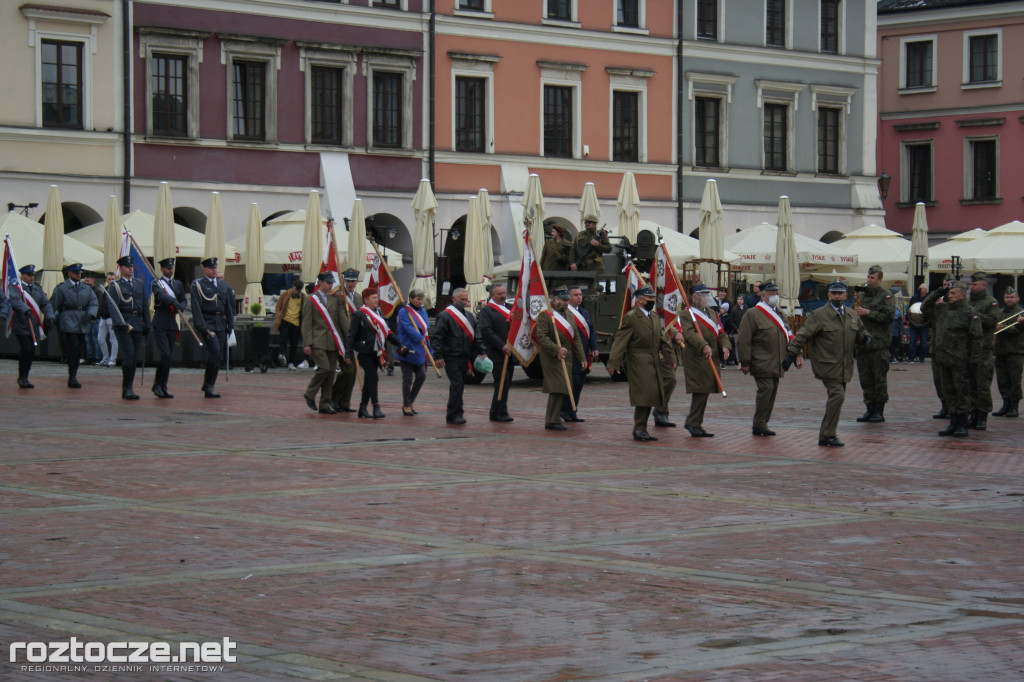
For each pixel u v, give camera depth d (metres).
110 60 46.44
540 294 22.44
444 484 15.73
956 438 21.91
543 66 54.94
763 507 14.44
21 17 44.88
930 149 69.88
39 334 28.33
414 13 51.94
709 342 21.95
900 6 70.19
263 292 44.75
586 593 10.27
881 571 11.23
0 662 8.16
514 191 53.94
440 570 11.00
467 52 53.16
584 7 55.94
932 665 8.36
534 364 32.62
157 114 47.56
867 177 64.38
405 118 52.03
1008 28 67.19
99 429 20.86
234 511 13.63
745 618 9.55
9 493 14.55
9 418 22.27
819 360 20.45
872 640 8.96
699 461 18.34
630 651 8.64
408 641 8.84
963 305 22.45
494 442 20.23
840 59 63.06
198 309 26.83
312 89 50.41
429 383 32.94
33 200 45.34
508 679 7.99
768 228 49.97
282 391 28.94
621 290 33.62
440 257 49.00
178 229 41.56
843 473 17.33
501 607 9.79
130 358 26.03
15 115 44.91
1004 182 67.69
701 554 11.80
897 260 52.25
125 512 13.48
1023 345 25.59
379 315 24.28
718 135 60.12
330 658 8.39
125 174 46.62
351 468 16.97
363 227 40.56
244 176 48.97
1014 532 13.13
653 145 58.00
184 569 10.89
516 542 12.23
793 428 23.17
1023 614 9.80
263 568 10.98
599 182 56.66
